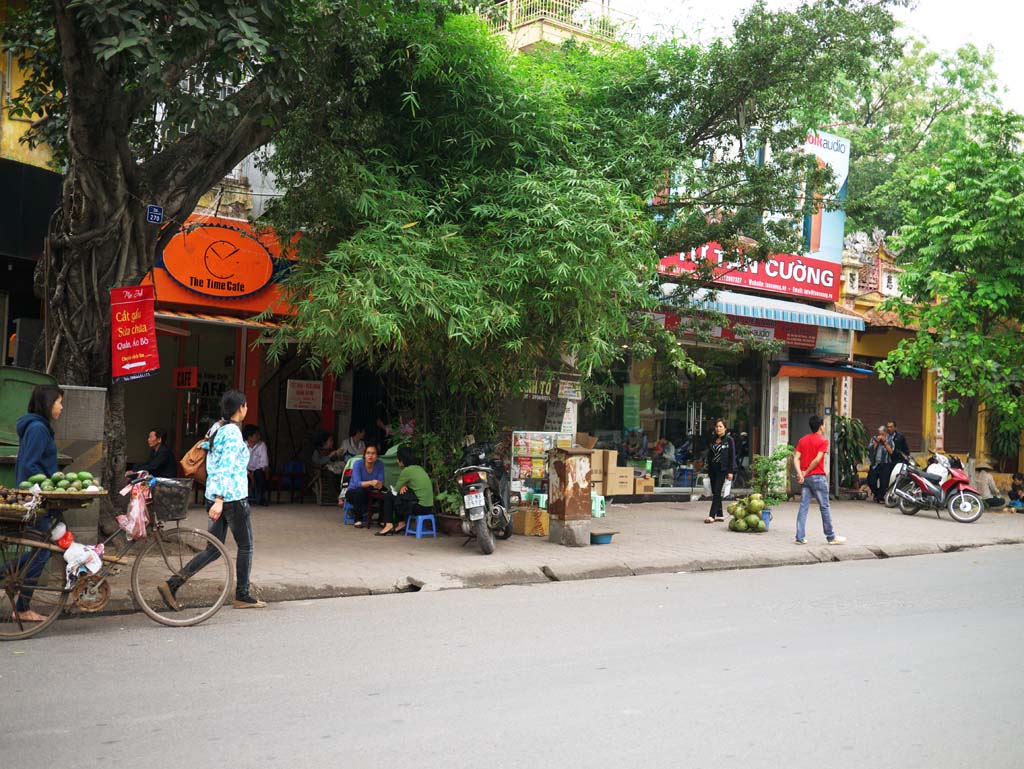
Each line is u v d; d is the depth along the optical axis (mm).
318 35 9672
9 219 12477
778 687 5598
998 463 27844
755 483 18516
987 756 4449
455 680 5641
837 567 11641
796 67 14492
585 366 11773
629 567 10781
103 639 6688
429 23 11344
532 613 7934
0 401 8422
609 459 16797
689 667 6059
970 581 10352
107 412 9945
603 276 10891
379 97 12031
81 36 8258
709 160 15945
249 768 4102
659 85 14680
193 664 5965
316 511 15164
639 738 4602
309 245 11609
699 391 20078
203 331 17578
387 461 13672
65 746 4375
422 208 11133
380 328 9570
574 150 12680
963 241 18969
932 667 6184
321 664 6000
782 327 20125
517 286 10633
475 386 13164
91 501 6824
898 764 4316
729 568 11555
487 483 11375
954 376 20375
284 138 11211
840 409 23094
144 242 9828
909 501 18266
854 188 27984
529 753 4348
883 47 14719
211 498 7672
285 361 17234
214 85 8836
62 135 11531
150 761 4184
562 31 18078
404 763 4188
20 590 6672
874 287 23172
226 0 8250
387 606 8227
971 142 19578
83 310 9688
